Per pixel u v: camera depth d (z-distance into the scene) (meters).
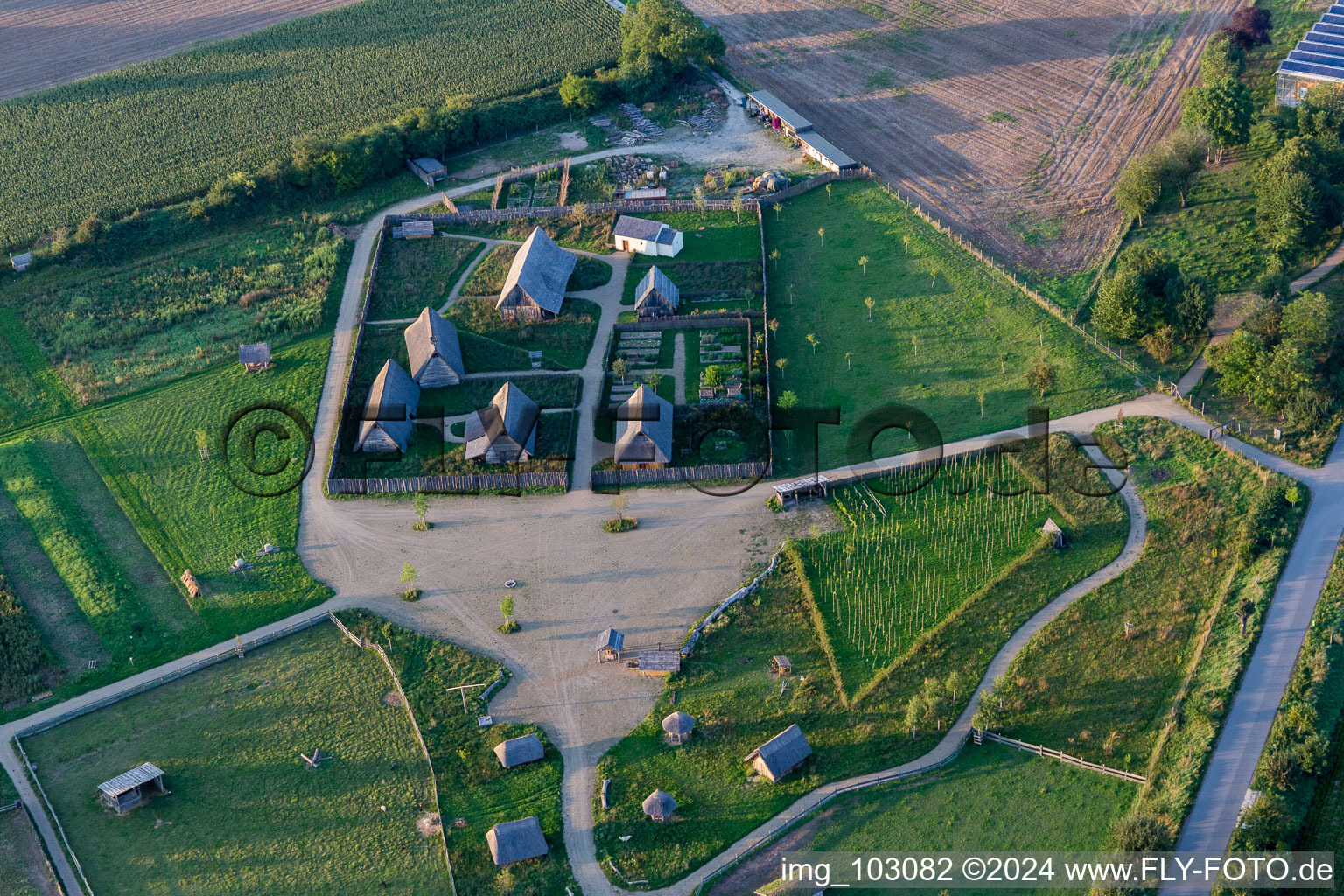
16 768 109.12
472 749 108.94
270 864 100.56
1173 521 126.38
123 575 128.50
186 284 172.88
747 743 108.62
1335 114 172.12
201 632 121.94
